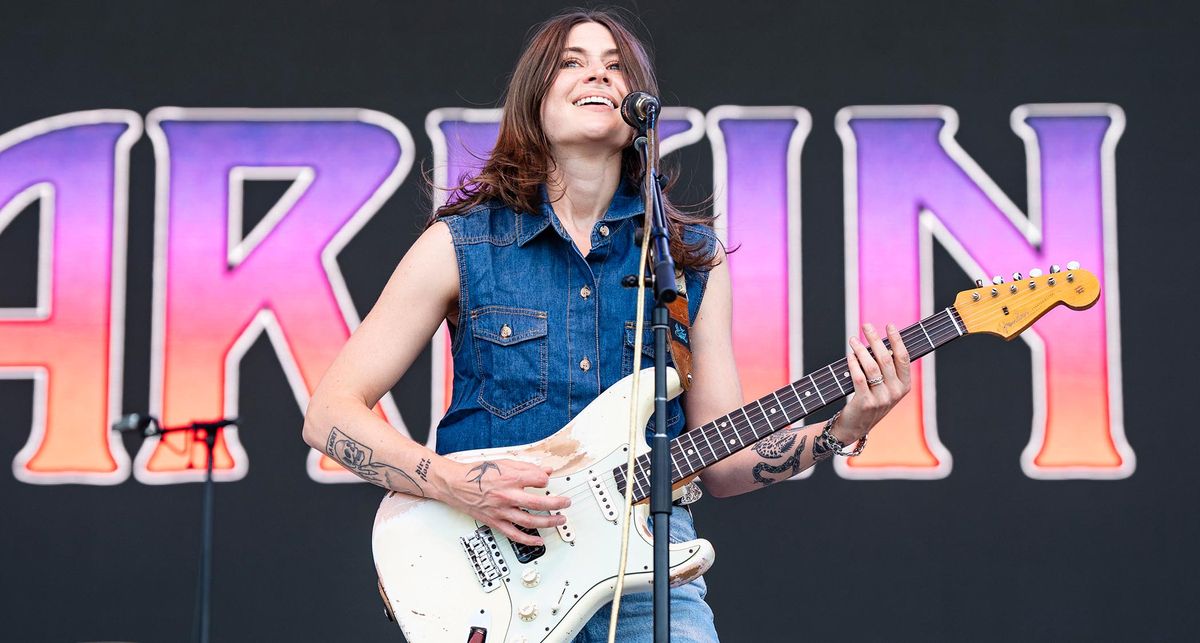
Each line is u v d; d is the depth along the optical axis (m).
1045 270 7.51
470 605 3.60
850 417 3.77
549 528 3.62
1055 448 7.36
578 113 3.91
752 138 7.71
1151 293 7.45
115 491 7.47
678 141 7.70
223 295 7.64
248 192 7.74
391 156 7.78
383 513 3.72
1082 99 7.65
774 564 7.38
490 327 3.85
